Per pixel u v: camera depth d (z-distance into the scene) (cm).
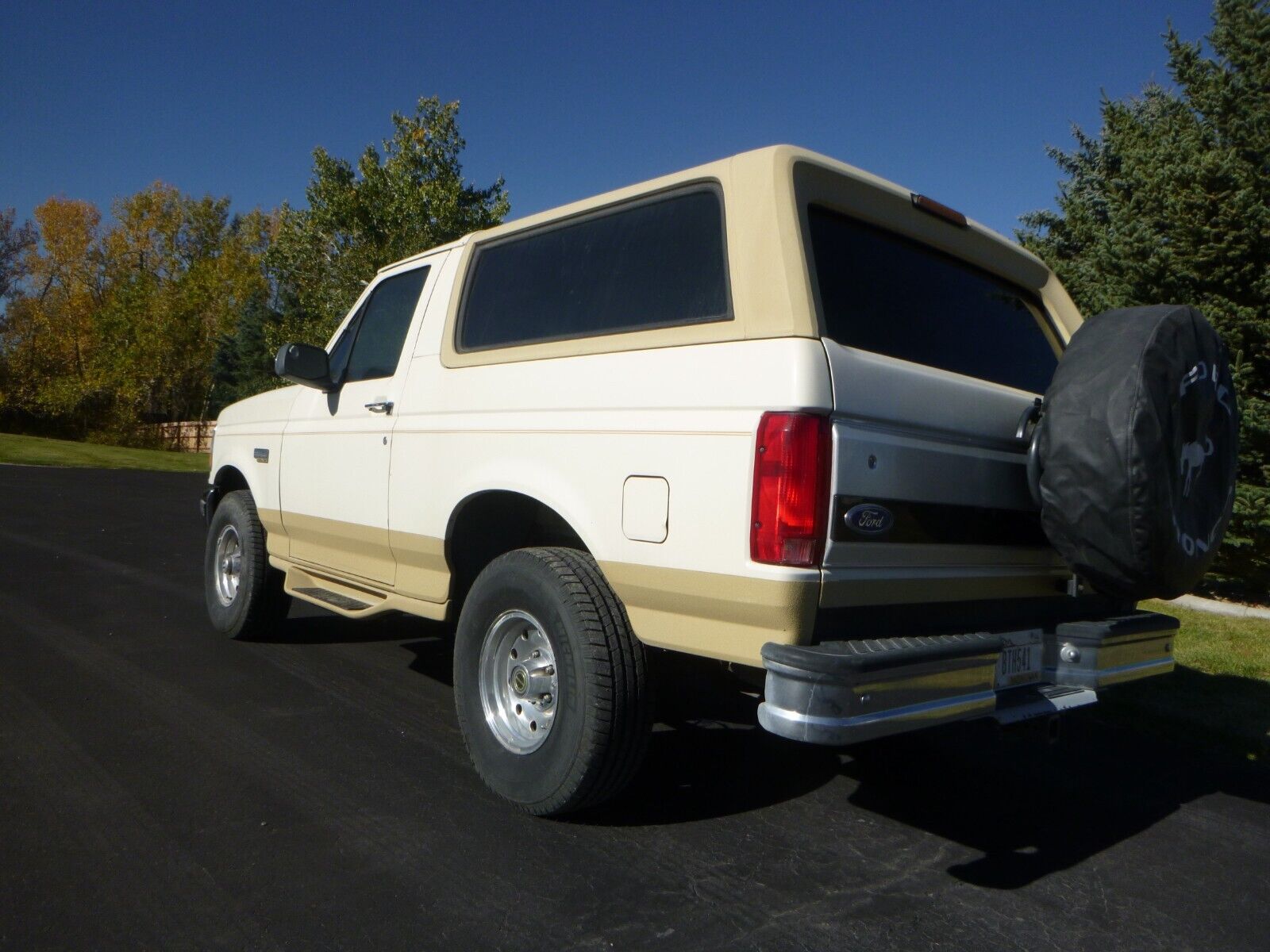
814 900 317
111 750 420
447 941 280
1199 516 351
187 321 4225
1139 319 342
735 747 469
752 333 312
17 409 4481
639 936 288
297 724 466
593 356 362
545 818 370
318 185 1933
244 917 288
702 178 345
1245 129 932
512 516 441
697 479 315
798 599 292
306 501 532
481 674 383
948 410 340
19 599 746
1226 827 395
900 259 380
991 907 318
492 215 1958
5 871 310
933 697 302
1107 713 544
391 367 480
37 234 5084
